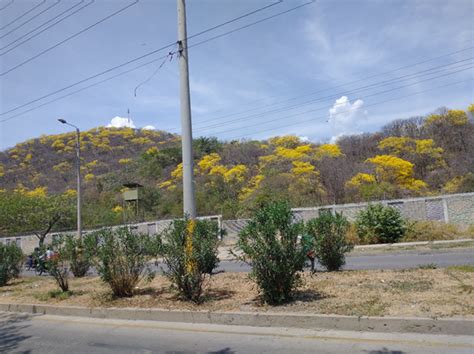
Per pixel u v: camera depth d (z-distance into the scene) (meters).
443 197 19.94
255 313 6.40
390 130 47.25
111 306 8.14
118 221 36.81
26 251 36.75
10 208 33.78
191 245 7.84
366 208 19.19
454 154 40.09
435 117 45.12
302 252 7.11
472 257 11.91
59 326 7.63
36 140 80.19
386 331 5.45
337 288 7.67
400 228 17.64
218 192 35.78
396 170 31.89
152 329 6.75
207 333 6.22
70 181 61.28
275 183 32.50
